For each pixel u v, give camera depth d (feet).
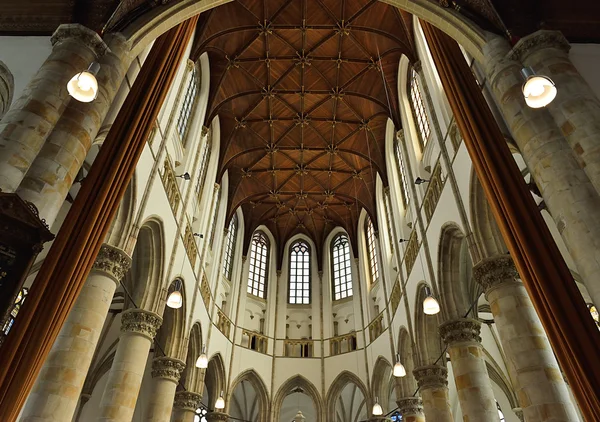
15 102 24.53
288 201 100.83
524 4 30.40
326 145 87.92
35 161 23.35
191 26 44.34
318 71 74.69
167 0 33.58
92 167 28.50
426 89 57.47
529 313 35.04
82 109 25.85
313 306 96.37
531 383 32.04
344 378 83.71
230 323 84.58
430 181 55.36
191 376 65.46
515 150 36.32
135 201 42.04
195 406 64.75
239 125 82.43
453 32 32.99
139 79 35.27
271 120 82.58
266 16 65.98
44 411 28.91
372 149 86.07
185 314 58.95
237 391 91.91
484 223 41.04
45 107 24.13
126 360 43.16
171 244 52.75
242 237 98.22
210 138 79.20
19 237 19.56
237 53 70.59
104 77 27.40
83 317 33.96
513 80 27.53
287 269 102.68
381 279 82.12
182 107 60.80
